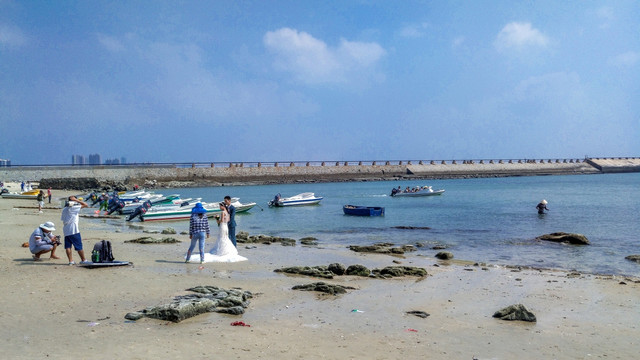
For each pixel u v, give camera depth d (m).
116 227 30.72
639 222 32.50
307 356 7.07
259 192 83.31
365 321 9.33
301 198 52.47
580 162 167.50
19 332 7.51
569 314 10.44
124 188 79.44
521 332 8.98
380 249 20.66
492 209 44.53
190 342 7.40
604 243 23.52
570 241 23.55
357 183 116.50
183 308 8.72
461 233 28.09
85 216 39.66
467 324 9.42
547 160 162.75
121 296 10.12
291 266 15.34
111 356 6.59
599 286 13.51
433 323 9.41
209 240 22.56
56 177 88.00
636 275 15.85
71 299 9.70
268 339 7.81
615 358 7.62
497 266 17.22
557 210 42.12
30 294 9.93
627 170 166.25
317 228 31.86
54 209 40.16
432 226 32.06
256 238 24.00
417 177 128.88
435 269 16.30
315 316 9.53
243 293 10.79
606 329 9.30
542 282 14.07
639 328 9.38
